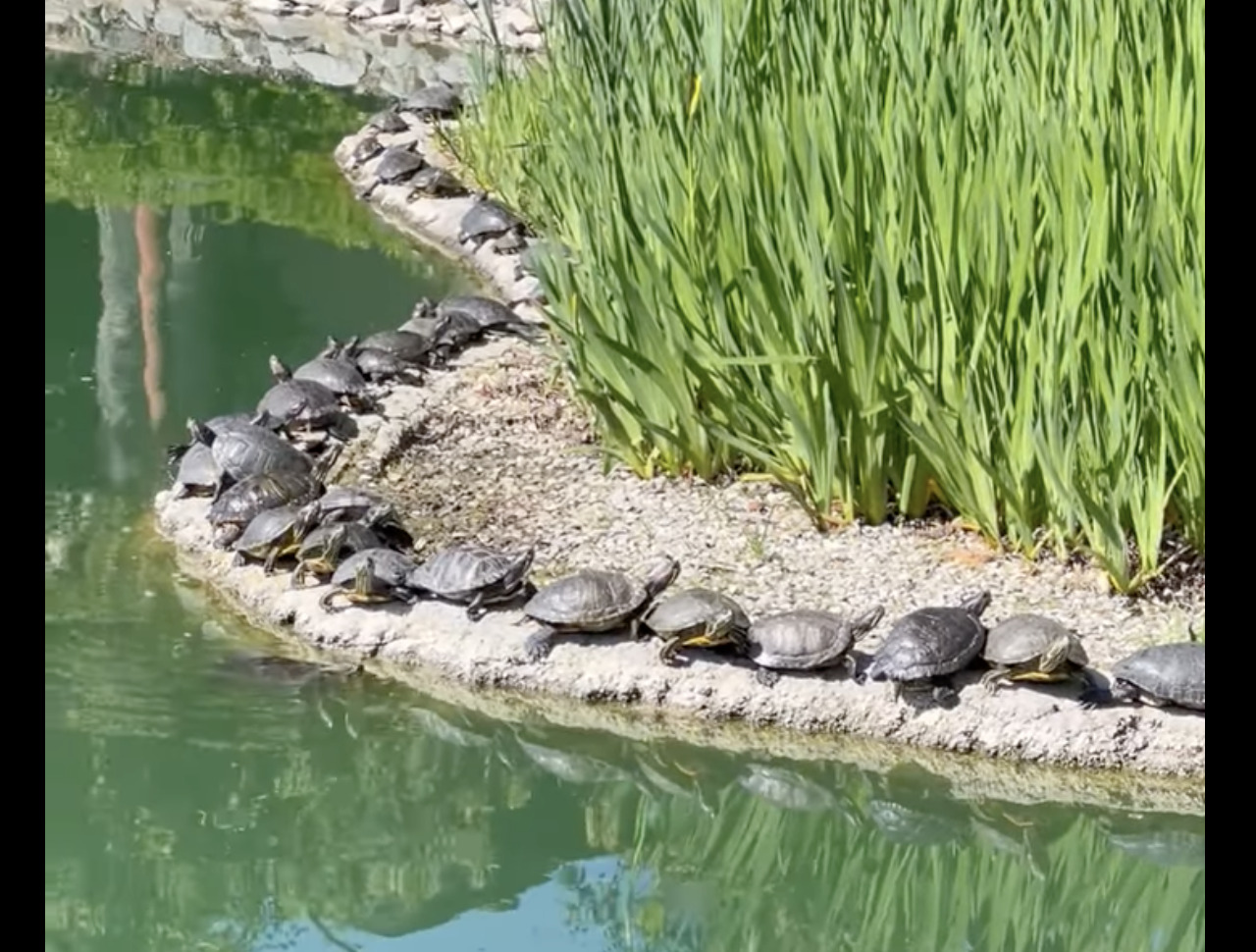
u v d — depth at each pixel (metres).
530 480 8.90
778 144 8.01
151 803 6.64
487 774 7.06
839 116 7.89
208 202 14.73
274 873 6.31
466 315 10.91
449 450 9.31
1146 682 6.74
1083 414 7.37
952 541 7.96
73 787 6.67
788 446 8.29
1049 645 6.78
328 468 9.01
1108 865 6.57
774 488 8.52
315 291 12.55
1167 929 6.20
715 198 8.25
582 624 7.29
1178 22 7.71
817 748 7.02
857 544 7.98
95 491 9.25
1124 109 7.60
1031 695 6.91
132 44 20.75
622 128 8.69
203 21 22.08
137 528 8.83
